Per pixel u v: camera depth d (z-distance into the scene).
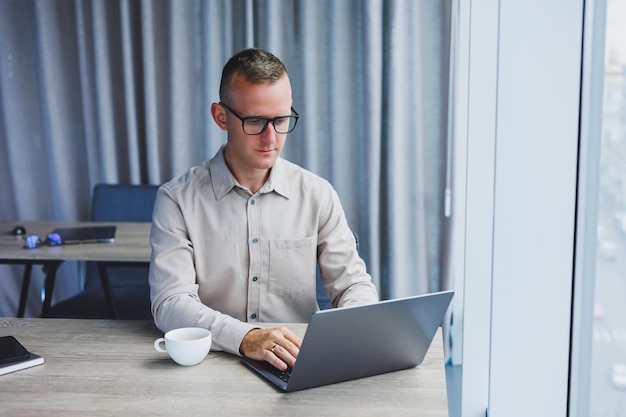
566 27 1.54
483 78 1.89
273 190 1.76
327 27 3.37
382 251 3.49
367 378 1.32
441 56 3.31
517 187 1.60
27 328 1.59
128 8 3.44
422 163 3.36
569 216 1.59
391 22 3.24
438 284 3.46
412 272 3.43
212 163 1.77
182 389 1.26
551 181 1.59
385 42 3.31
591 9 1.48
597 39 1.45
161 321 1.57
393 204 3.35
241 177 1.73
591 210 1.51
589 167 1.52
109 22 3.51
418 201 3.38
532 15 1.55
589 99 1.51
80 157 3.70
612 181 1.38
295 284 1.79
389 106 3.30
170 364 1.38
